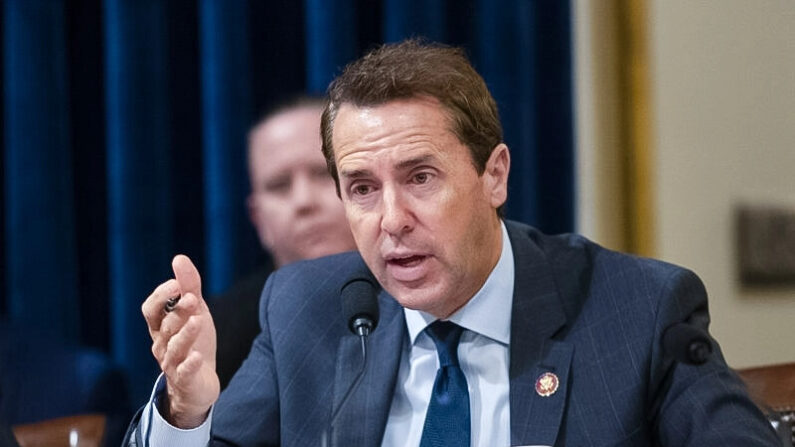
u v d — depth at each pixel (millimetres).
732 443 4453
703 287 5066
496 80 10016
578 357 4926
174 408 4512
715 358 4855
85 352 8820
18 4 9156
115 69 9336
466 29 10031
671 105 10656
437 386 5000
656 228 10555
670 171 10641
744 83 10891
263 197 8055
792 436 5164
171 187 9484
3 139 9242
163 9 9453
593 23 10602
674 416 4715
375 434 4984
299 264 5793
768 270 10805
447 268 4684
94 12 9445
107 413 8625
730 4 10891
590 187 10562
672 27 10680
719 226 10750
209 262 9484
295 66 9625
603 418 4754
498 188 4930
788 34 10992
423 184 4617
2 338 8641
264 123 8070
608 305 5043
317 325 5418
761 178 10875
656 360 4797
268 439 5246
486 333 5027
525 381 4895
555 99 10242
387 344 5195
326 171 7973
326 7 9609
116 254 9328
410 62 4707
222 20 9453
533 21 10195
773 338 10812
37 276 9164
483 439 4867
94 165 9445
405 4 9812
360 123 4637
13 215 9164
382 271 4727
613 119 10625
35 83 9164
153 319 4480
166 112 9461
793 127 10961
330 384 5207
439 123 4617
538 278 5152
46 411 8539
